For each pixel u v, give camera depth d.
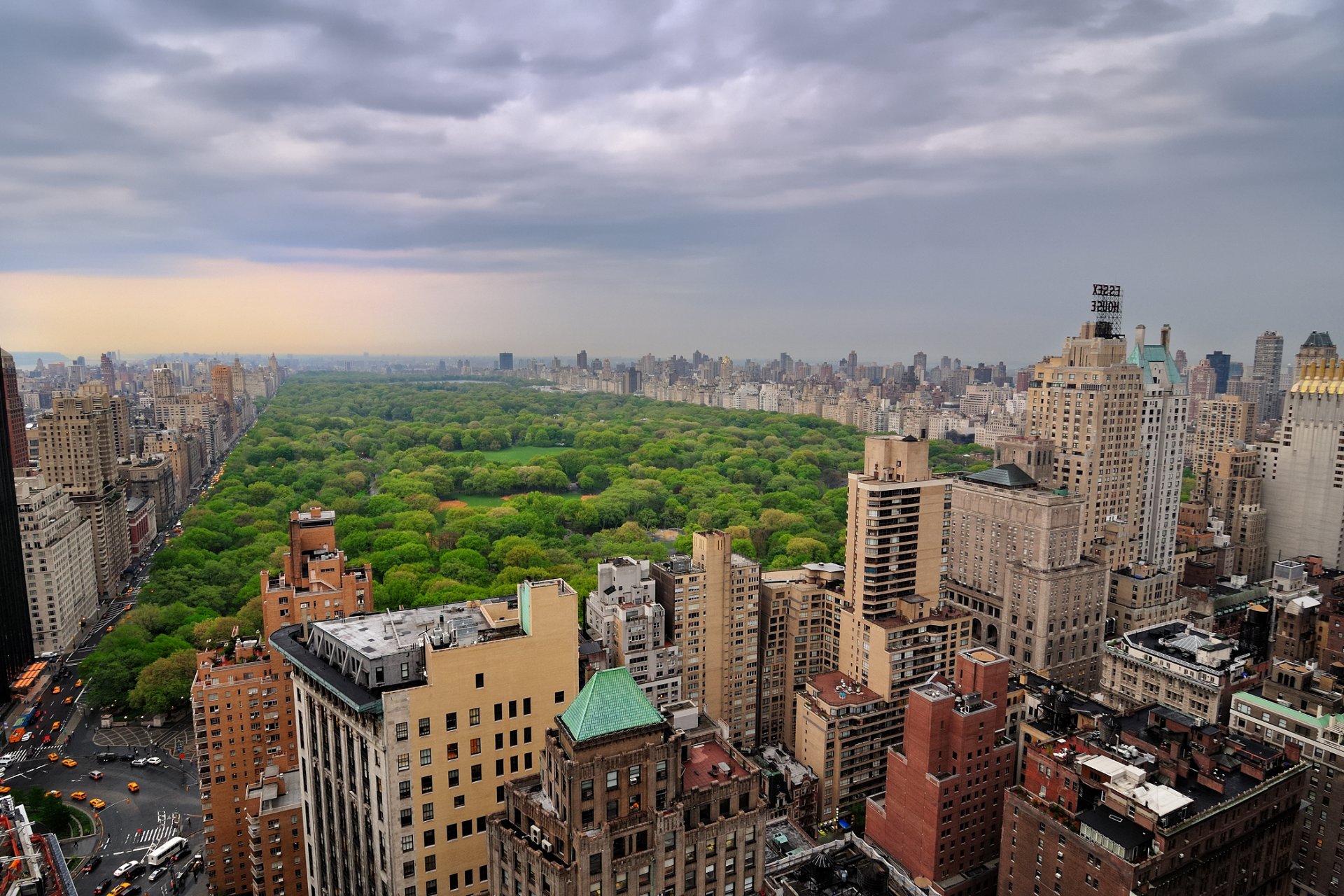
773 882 146.00
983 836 175.38
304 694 138.38
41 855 136.62
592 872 97.19
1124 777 142.75
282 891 176.00
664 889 102.75
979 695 174.00
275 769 185.38
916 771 173.88
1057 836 143.50
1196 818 135.75
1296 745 173.50
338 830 133.88
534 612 122.75
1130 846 131.62
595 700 101.56
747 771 111.62
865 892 141.38
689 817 104.94
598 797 97.56
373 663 118.88
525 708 123.94
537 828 103.50
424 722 116.31
